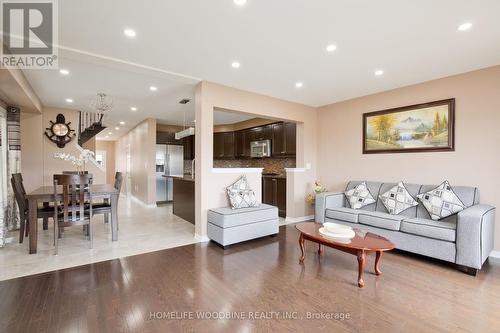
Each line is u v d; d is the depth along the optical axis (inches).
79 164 181.5
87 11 79.9
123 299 81.4
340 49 106.3
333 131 194.1
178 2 75.5
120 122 286.7
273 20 85.3
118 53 110.0
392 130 158.2
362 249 88.7
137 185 306.2
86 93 169.2
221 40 99.1
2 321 69.6
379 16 82.7
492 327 68.5
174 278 96.6
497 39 96.7
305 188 198.7
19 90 133.1
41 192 133.4
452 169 133.7
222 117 257.0
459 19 83.7
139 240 144.2
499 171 119.0
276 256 120.8
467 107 128.9
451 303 80.3
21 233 137.0
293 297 83.5
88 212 135.2
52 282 92.3
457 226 103.9
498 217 118.8
